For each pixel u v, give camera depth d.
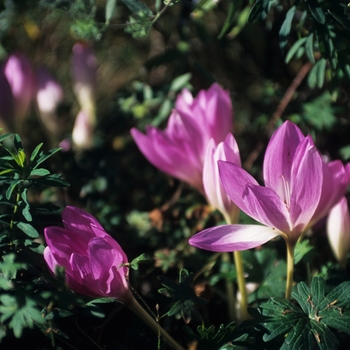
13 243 0.61
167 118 0.91
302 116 0.83
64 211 0.59
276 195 0.59
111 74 1.11
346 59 0.69
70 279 0.59
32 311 0.57
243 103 1.00
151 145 0.71
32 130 0.99
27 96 0.81
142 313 0.61
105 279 0.59
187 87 0.88
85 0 0.77
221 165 0.59
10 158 0.60
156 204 0.86
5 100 0.80
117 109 0.93
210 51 0.97
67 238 0.59
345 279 0.65
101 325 0.63
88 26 0.76
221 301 0.71
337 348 0.58
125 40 1.05
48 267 0.62
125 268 0.60
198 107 0.70
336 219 0.68
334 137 0.85
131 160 0.93
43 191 0.83
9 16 0.93
